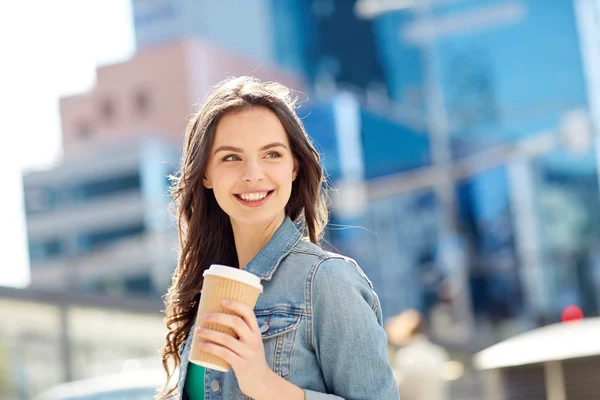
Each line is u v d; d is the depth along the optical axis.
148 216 90.88
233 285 2.39
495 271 83.94
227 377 2.74
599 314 84.50
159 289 91.56
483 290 84.06
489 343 15.63
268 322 2.70
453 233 31.48
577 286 86.12
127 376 8.27
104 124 92.94
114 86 91.50
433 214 72.06
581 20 96.75
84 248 94.75
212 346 2.37
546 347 5.70
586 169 89.19
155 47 89.19
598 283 86.06
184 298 3.06
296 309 2.70
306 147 2.88
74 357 13.72
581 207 88.31
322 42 101.38
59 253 96.25
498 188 85.38
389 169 74.31
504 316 83.56
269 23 103.69
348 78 100.00
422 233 71.94
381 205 71.50
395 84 98.00
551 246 85.88
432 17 30.25
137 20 109.38
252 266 2.80
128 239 92.38
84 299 13.59
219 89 2.90
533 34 98.56
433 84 30.97
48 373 13.54
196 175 2.86
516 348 5.91
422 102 96.44
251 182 2.74
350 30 100.44
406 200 72.00
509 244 85.06
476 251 84.44
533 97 97.69
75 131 94.56
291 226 2.86
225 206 2.80
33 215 96.12
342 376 2.65
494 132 98.06
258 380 2.40
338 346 2.65
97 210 93.94
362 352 2.65
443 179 26.50
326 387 2.71
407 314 9.57
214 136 2.81
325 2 101.50
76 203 94.44
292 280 2.74
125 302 14.06
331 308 2.67
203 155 2.82
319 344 2.68
